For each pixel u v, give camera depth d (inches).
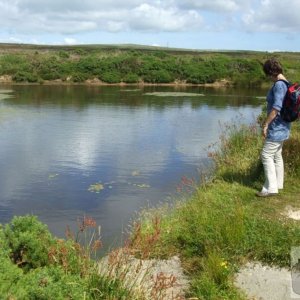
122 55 2158.0
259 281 194.9
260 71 1908.2
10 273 148.3
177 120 847.7
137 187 413.4
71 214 346.6
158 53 2332.7
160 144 612.4
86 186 418.0
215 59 2049.7
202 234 226.2
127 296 172.2
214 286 186.9
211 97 1342.3
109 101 1166.3
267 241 213.9
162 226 250.5
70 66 1893.5
